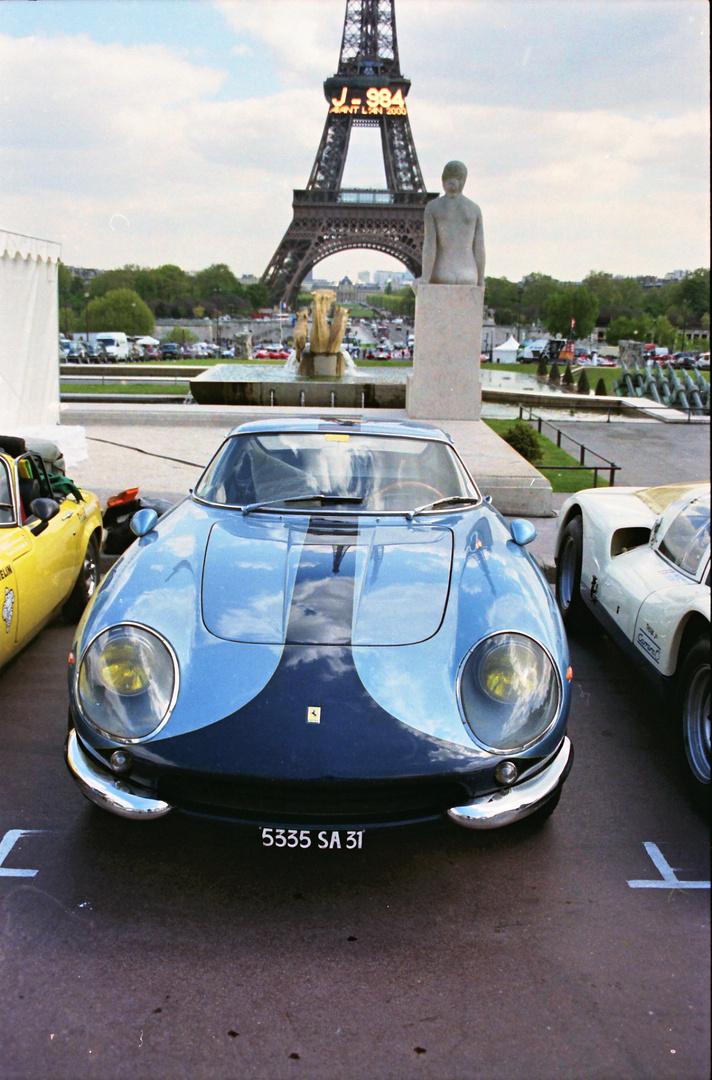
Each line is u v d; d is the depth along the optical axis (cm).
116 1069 206
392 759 253
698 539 392
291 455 413
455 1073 207
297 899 277
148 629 282
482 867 298
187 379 3184
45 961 243
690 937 260
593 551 498
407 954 250
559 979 241
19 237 967
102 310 9062
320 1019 224
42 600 447
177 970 241
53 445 552
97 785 269
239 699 263
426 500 391
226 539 346
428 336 1365
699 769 332
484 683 272
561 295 9012
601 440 1769
